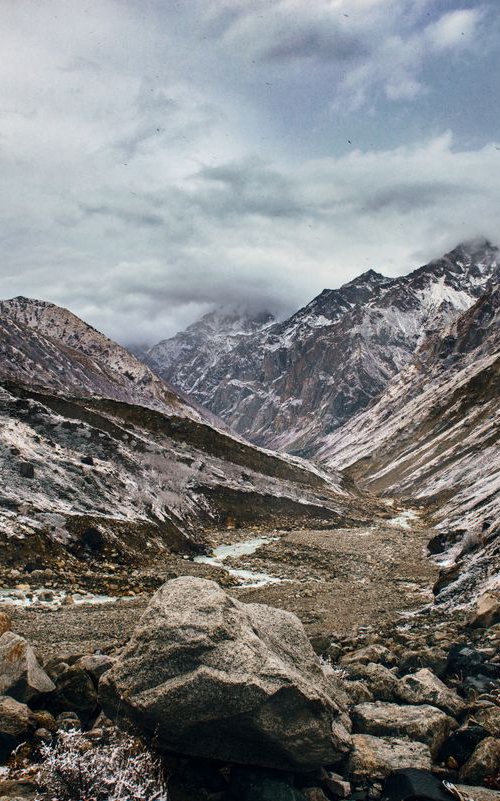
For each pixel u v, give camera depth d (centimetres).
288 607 2495
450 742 1059
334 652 1540
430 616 2117
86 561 2986
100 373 17675
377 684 1218
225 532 5125
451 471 10906
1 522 2852
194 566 3394
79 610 2206
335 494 8225
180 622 966
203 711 881
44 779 848
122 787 843
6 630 1307
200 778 926
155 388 19788
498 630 1606
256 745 906
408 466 14325
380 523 6538
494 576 2289
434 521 6469
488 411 13800
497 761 993
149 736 923
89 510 3494
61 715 1041
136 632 985
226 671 903
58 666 1157
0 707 987
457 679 1324
